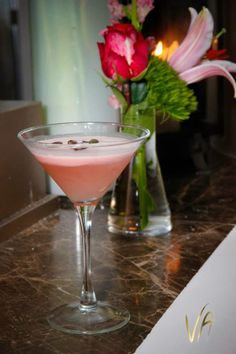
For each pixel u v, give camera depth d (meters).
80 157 0.57
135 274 0.71
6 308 0.64
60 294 0.67
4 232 0.81
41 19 0.89
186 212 0.90
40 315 0.63
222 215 0.88
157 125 1.04
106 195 0.94
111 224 0.83
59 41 0.90
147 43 0.74
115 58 0.73
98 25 0.89
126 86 0.76
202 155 1.07
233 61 1.14
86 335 0.59
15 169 0.84
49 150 0.57
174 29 1.03
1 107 0.84
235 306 0.61
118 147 0.58
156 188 0.81
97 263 0.74
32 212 0.86
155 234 0.82
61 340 0.58
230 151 1.18
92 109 0.91
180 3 1.02
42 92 0.92
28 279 0.71
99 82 0.90
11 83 1.12
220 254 0.73
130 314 0.62
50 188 0.93
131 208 0.81
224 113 1.13
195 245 0.79
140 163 0.80
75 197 0.62
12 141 0.83
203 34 0.75
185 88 0.75
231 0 1.12
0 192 0.81
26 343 0.58
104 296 0.66
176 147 1.05
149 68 0.75
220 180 1.04
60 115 0.92
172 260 0.75
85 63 0.90
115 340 0.58
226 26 1.13
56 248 0.79
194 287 0.65
